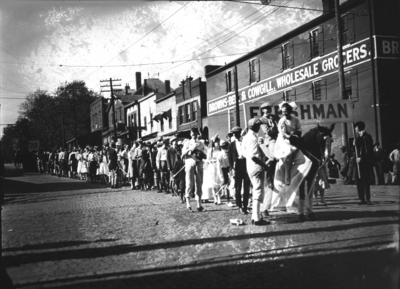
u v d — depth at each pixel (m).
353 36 24.23
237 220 8.42
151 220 9.63
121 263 5.76
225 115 38.97
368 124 23.28
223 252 6.02
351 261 5.13
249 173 8.36
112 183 21.41
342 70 20.06
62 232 8.60
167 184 17.03
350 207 9.94
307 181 8.53
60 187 23.34
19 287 4.92
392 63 23.00
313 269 4.93
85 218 10.56
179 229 8.20
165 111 48.09
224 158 12.09
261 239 6.75
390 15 23.14
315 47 27.81
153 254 6.19
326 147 10.62
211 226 8.34
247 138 8.36
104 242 7.29
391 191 14.08
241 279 4.75
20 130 74.44
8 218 11.28
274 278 4.71
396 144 19.97
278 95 31.80
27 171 47.84
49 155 40.25
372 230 6.84
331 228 7.29
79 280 5.07
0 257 5.04
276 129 9.70
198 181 11.02
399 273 4.47
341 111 14.65
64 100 69.75
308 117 14.52
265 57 33.19
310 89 28.33
